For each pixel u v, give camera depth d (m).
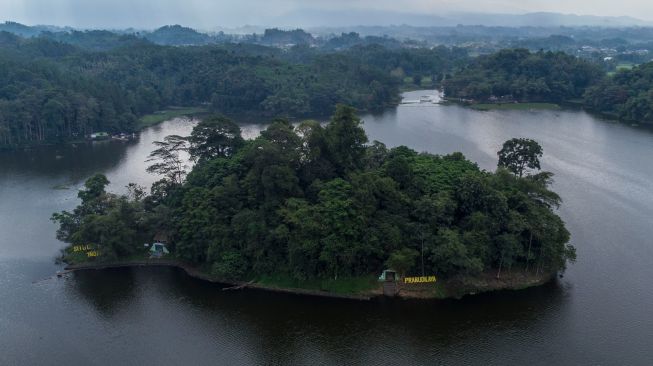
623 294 116.88
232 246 128.50
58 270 136.75
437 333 105.44
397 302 115.88
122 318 114.19
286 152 131.62
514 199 125.69
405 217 124.25
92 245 137.75
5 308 118.62
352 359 98.81
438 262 118.00
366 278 122.12
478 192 123.88
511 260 120.00
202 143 159.00
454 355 98.56
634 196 178.62
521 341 101.69
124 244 137.38
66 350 103.12
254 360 99.38
